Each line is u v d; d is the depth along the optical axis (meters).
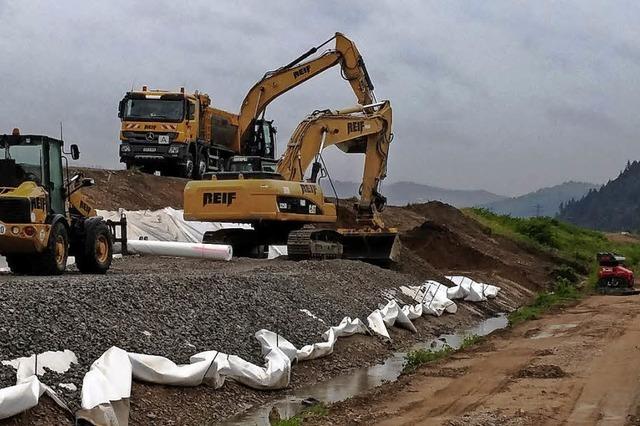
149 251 23.59
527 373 14.33
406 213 49.06
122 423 9.80
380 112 28.75
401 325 20.89
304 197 25.52
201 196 24.80
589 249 62.12
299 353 14.68
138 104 34.56
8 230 15.55
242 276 16.95
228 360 12.46
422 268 29.53
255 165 26.42
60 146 17.69
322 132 26.98
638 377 13.90
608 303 30.14
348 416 11.06
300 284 18.59
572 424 10.52
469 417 10.82
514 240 51.00
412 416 11.07
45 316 10.95
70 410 9.38
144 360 10.95
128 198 30.64
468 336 20.97
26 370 9.57
